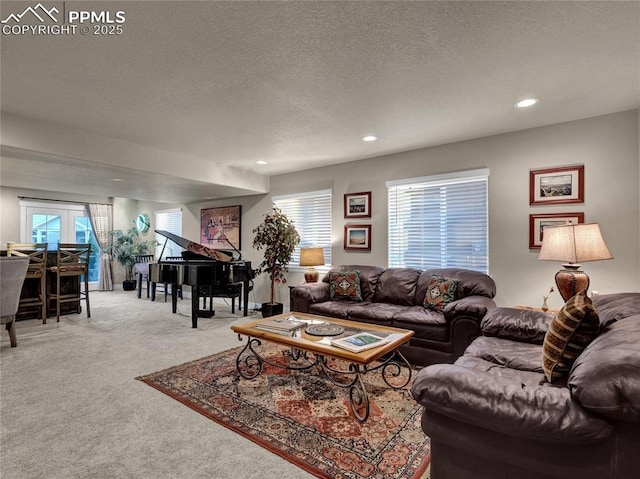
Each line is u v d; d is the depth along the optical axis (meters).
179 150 4.32
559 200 3.37
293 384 2.74
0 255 4.84
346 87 2.60
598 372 1.14
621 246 3.09
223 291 5.40
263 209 6.07
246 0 1.65
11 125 3.08
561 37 1.98
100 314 5.39
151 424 2.13
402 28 1.89
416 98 2.81
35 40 1.97
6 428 2.07
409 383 2.73
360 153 4.48
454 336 2.97
